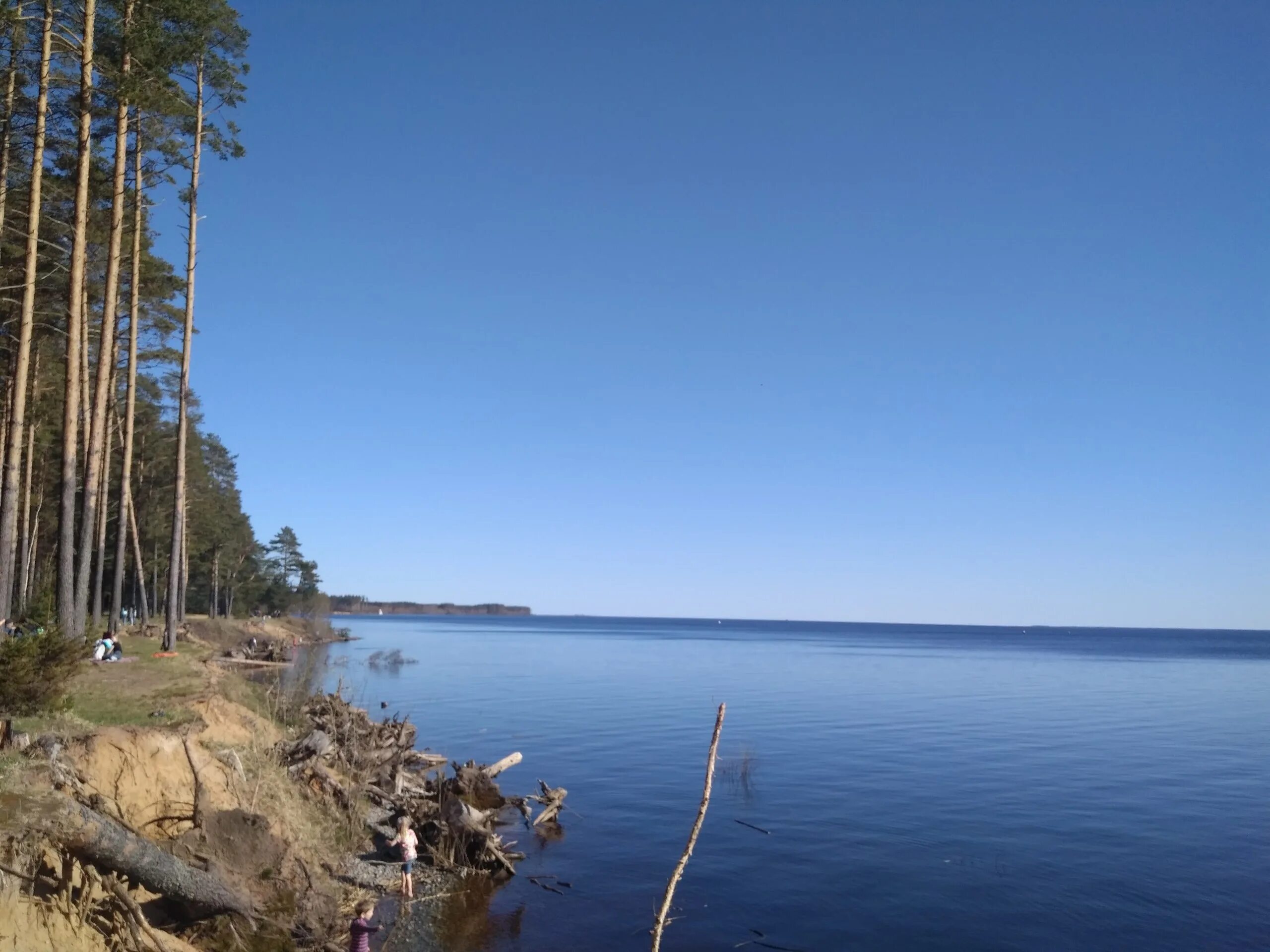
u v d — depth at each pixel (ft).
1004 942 53.31
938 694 222.48
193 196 104.94
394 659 272.10
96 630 119.03
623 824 80.53
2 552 70.13
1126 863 69.82
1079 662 400.88
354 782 71.51
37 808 31.22
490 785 78.95
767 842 74.84
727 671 300.20
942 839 76.59
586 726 147.13
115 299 90.07
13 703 45.98
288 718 82.94
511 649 418.51
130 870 33.71
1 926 27.96
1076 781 103.86
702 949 50.90
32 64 76.02
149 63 82.12
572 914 55.57
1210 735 146.92
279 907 41.39
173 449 218.38
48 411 139.95
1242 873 67.26
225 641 235.40
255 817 43.45
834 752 124.77
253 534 358.64
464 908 54.95
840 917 57.11
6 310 102.89
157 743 44.65
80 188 75.92
